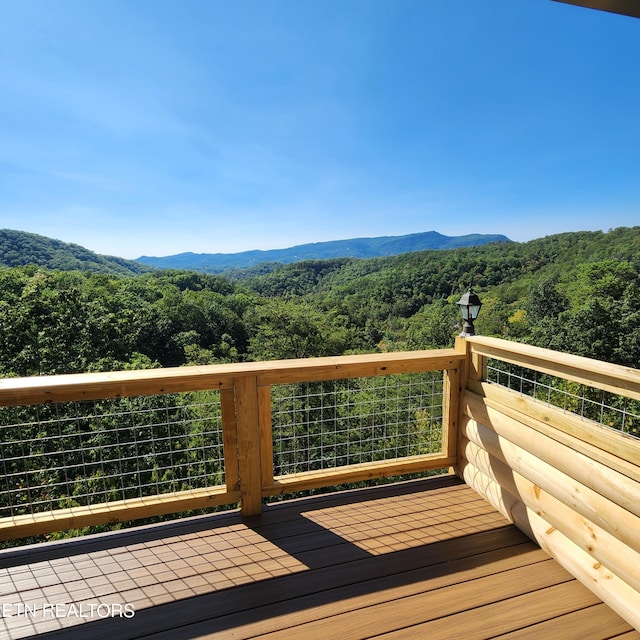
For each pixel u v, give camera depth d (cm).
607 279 2209
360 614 147
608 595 146
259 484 216
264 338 2773
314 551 185
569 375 168
